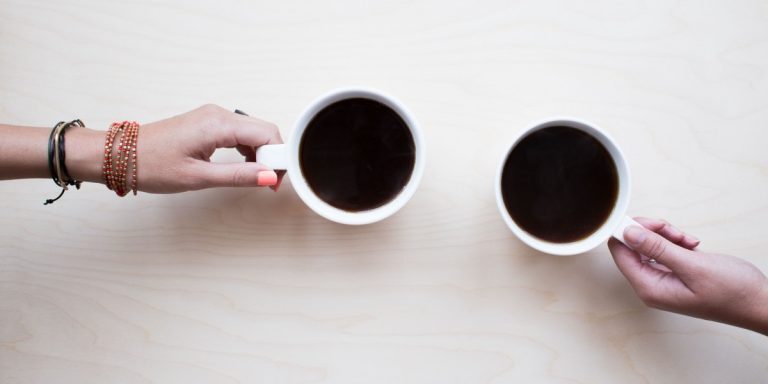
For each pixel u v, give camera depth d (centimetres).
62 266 65
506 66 63
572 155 59
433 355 64
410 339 64
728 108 63
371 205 60
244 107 64
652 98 63
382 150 59
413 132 58
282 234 64
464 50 63
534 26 63
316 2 63
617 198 59
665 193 64
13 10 64
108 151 58
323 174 59
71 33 64
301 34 63
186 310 64
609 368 64
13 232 65
